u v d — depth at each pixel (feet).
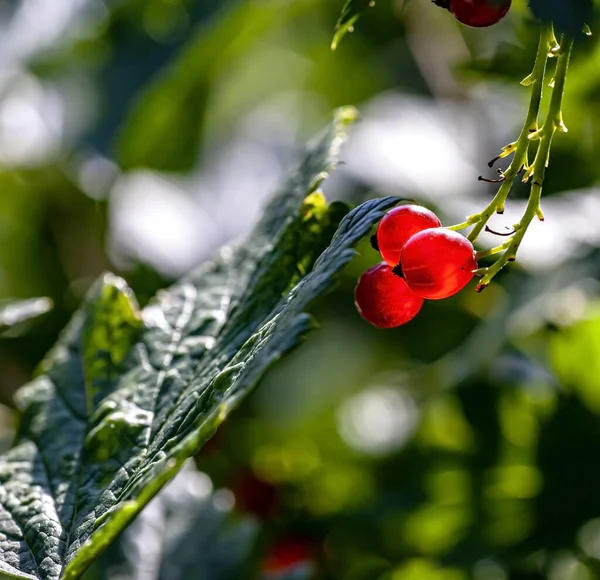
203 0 1.43
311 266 0.90
